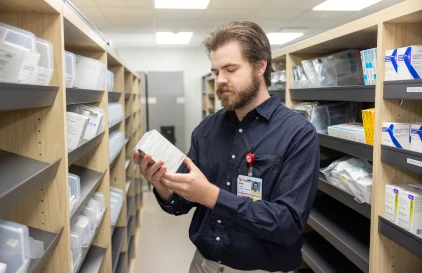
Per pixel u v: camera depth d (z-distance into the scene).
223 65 1.13
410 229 1.34
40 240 1.02
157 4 4.24
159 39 6.79
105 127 1.88
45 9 0.98
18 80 0.82
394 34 1.43
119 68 2.90
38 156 1.06
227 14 4.80
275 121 1.22
